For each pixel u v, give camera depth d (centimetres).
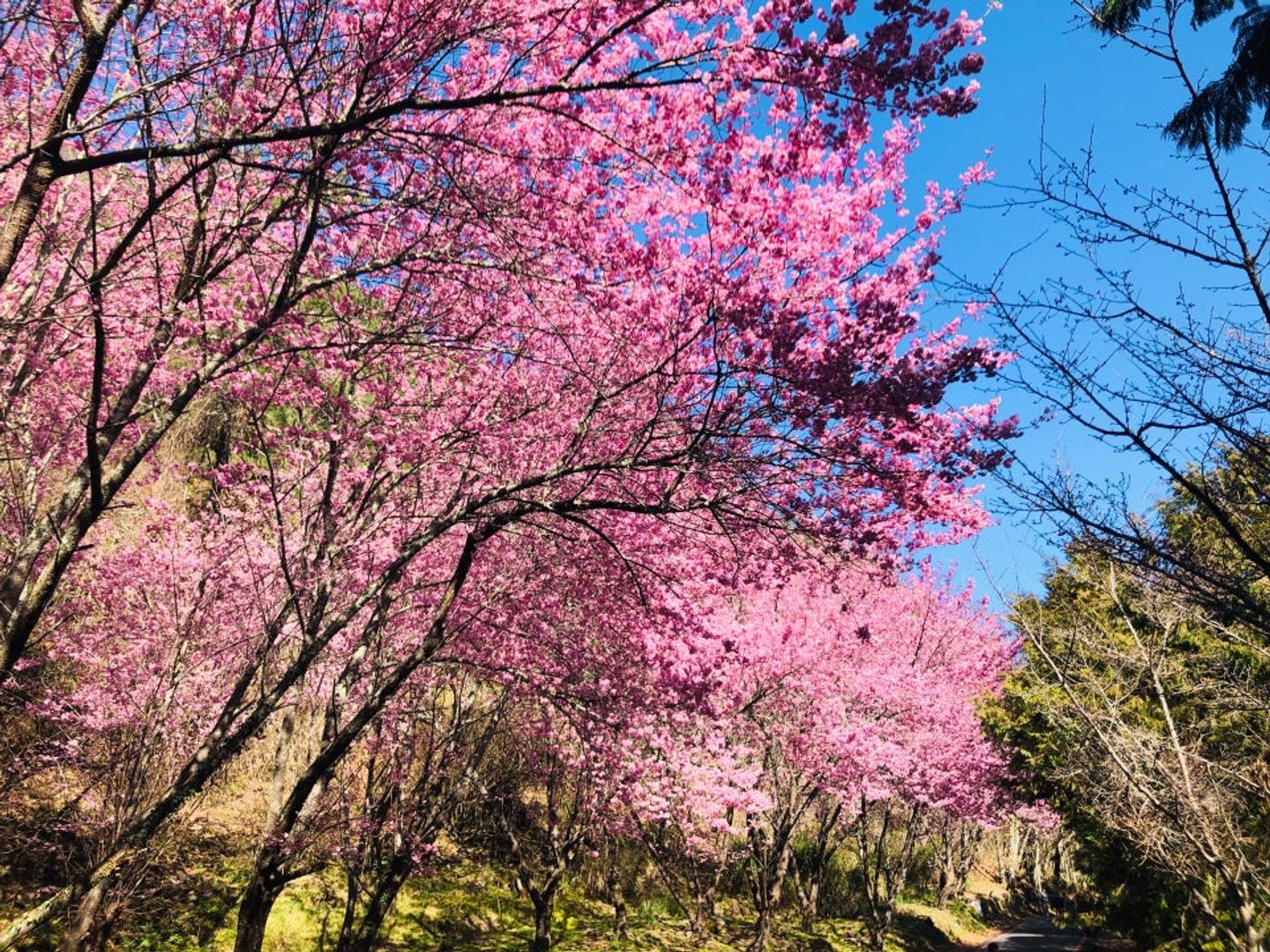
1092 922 1802
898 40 443
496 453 790
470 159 646
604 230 663
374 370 696
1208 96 446
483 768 1282
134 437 876
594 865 1742
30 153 385
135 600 1004
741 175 595
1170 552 502
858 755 1561
